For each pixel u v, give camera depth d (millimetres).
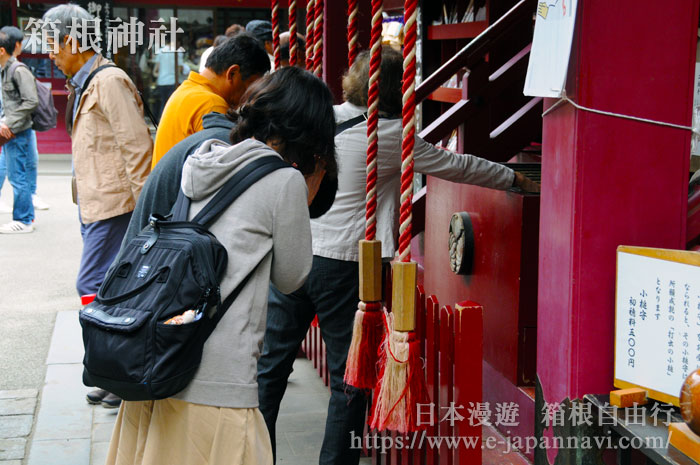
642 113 2334
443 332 2594
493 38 4371
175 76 15570
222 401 2115
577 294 2379
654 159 2357
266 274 2227
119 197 4262
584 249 2361
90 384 2145
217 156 2230
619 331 2316
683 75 2340
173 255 2094
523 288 3295
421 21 6305
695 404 1961
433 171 3139
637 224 2373
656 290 2209
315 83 2326
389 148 3021
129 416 2281
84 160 4270
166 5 15312
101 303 2133
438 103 6387
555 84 2369
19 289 6723
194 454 2117
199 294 2057
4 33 8312
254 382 2188
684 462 1973
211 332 2127
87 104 4188
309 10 3619
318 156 2363
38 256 7887
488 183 3270
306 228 2248
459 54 4371
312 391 4500
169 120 3752
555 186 2482
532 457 3152
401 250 2500
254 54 3771
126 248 2221
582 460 2422
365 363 2742
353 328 2939
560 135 2438
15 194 8898
